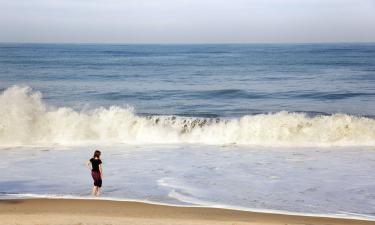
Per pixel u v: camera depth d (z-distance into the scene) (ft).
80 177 49.39
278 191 43.60
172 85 154.10
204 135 75.46
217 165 55.26
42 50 590.14
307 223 33.86
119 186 45.47
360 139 72.28
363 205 39.29
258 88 144.15
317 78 174.91
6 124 74.43
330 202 40.14
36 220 32.83
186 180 47.83
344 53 462.19
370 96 124.57
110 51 577.84
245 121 76.95
